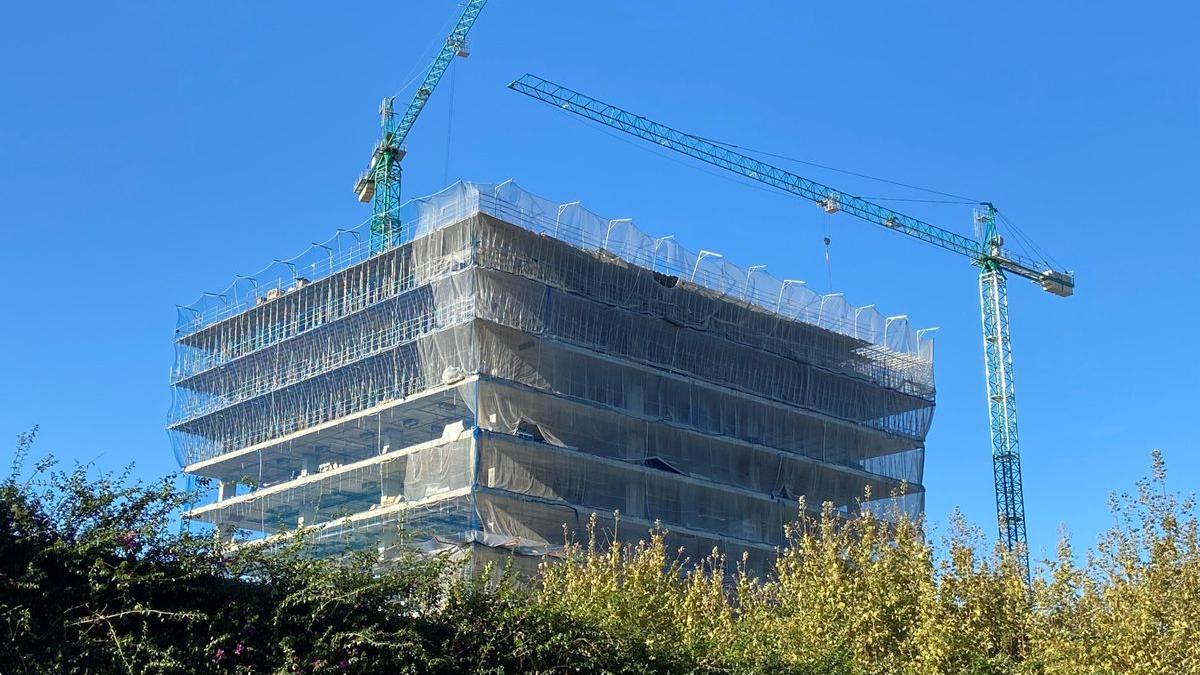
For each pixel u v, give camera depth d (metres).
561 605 26.39
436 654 23.20
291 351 93.69
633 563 42.62
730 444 88.12
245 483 28.77
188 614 20.45
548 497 78.12
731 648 30.12
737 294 94.50
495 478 76.44
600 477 81.25
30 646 19.86
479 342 79.00
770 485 89.81
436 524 76.56
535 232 84.88
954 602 36.03
